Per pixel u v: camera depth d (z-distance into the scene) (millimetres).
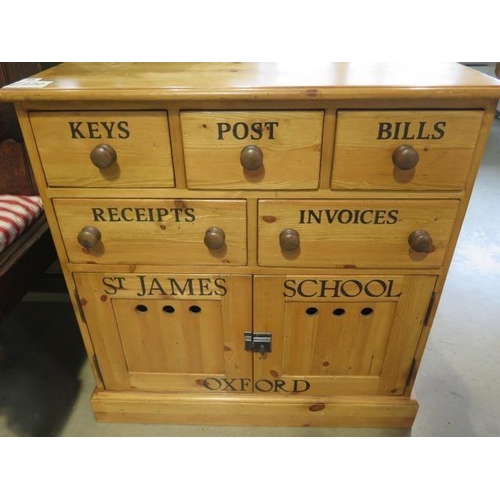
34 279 1156
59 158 822
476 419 1218
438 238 889
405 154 769
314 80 778
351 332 1041
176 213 877
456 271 1847
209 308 1016
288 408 1156
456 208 854
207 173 827
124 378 1149
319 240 900
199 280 967
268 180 831
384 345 1061
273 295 982
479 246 2014
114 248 926
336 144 792
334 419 1177
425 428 1191
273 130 781
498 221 2209
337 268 937
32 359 1425
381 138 786
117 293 997
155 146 804
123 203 867
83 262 949
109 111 773
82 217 889
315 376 1124
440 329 1540
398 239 894
